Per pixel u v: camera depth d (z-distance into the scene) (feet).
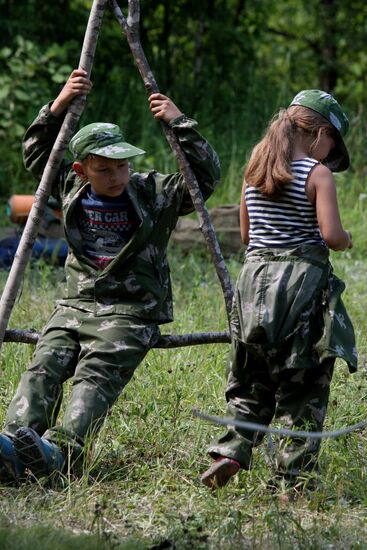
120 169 34.14
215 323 53.72
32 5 103.19
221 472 32.45
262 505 32.91
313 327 32.35
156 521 31.01
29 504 31.65
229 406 33.55
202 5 107.76
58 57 98.58
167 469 35.42
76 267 35.37
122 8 106.32
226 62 109.70
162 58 107.45
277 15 125.49
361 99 123.34
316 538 29.35
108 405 33.94
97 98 101.14
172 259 70.03
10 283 34.65
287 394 33.04
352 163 95.09
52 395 34.40
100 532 29.58
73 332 34.96
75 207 35.22
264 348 32.17
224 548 28.43
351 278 67.15
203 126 99.55
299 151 33.17
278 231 32.78
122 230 35.04
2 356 46.32
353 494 34.04
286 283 32.12
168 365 44.91
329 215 31.99
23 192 89.35
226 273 34.94
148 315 34.94
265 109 101.04
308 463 33.01
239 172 89.71
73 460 33.37
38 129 35.94
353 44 119.65
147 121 94.22
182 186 35.68
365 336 53.21
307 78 124.26
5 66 95.96
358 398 43.60
